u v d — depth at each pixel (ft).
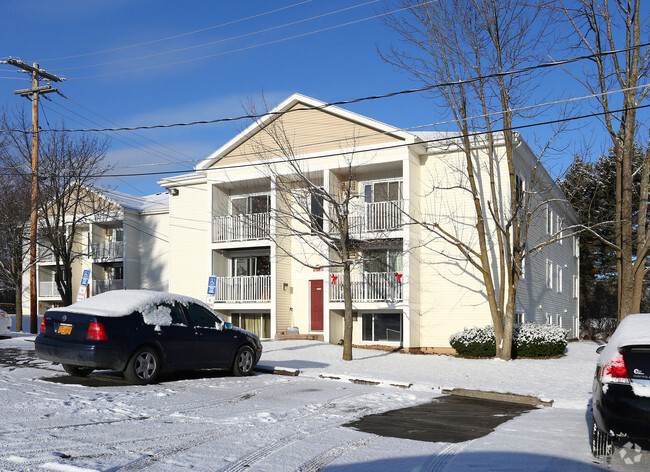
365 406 34.09
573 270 124.47
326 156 78.43
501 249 65.00
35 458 19.62
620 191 64.49
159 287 106.52
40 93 88.12
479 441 25.34
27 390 33.50
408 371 53.52
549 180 90.48
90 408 28.96
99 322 36.58
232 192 91.04
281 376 46.55
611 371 21.81
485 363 61.21
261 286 85.56
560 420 31.76
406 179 74.33
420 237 77.05
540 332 66.64
